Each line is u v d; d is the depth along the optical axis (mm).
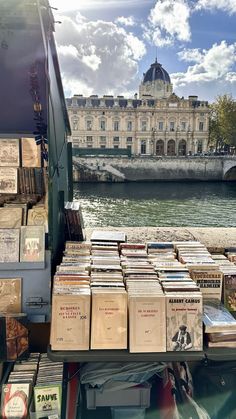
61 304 2207
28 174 2971
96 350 2219
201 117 72938
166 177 53719
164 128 73000
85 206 32656
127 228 4711
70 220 3609
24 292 2613
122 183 52125
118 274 2590
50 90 2697
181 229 4684
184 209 30938
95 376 2490
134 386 2479
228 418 2311
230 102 66562
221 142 74875
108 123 72188
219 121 69688
